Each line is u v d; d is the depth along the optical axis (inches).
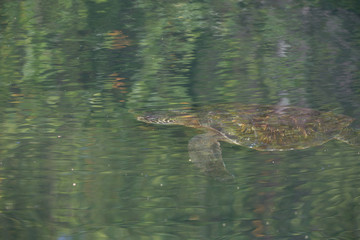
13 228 141.0
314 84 257.0
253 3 492.4
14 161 177.6
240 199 156.4
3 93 246.7
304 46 340.5
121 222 145.1
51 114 220.5
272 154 186.2
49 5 478.9
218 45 348.5
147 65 301.6
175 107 226.4
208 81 267.9
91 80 271.3
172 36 375.6
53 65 299.7
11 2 487.2
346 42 346.9
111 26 405.1
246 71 286.0
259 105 219.8
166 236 138.3
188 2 497.7
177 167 175.8
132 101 237.9
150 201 155.9
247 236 138.7
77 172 171.8
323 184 163.8
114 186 163.8
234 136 186.5
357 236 138.6
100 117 218.2
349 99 230.7
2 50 331.3
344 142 193.8
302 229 141.7
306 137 183.2
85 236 137.8
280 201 155.0
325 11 455.5
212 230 141.7
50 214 148.6
